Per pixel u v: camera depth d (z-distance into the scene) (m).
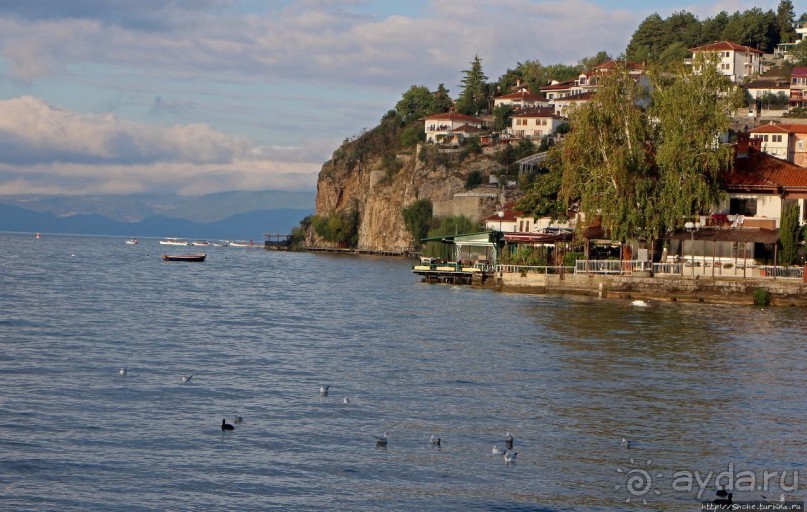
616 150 94.88
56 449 33.94
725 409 41.81
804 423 39.59
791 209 94.81
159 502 29.19
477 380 47.22
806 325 72.31
